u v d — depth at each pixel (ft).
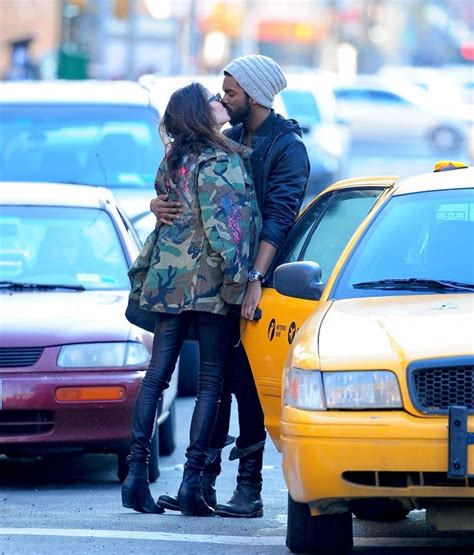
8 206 79.15
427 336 47.14
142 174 109.19
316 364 47.29
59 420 65.98
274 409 56.70
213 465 61.62
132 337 67.36
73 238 77.87
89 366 66.44
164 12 326.65
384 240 54.75
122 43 326.24
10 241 77.41
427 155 299.58
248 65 59.26
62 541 53.93
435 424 45.37
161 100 113.91
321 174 200.34
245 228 57.16
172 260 57.57
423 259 53.78
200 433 58.54
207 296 57.31
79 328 67.41
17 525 57.31
